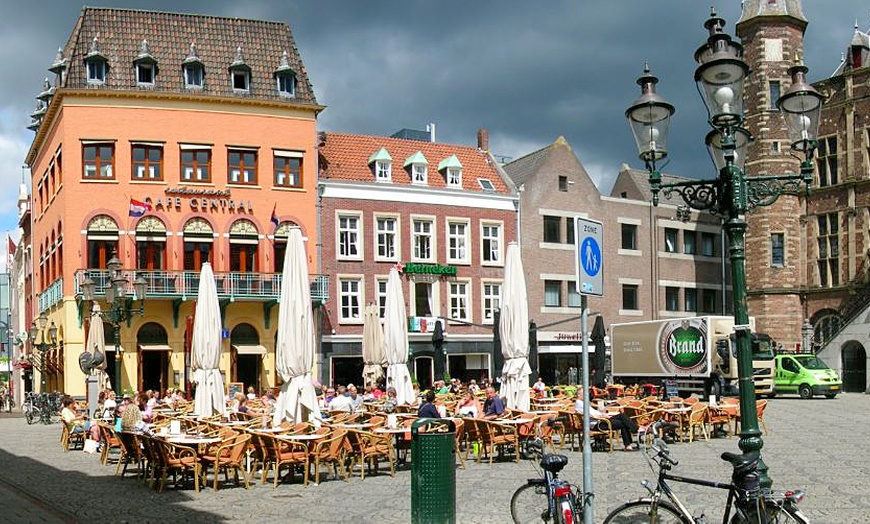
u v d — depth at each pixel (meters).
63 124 42.09
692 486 14.90
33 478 18.17
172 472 16.97
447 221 48.81
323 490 16.03
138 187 42.47
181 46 44.84
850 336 52.28
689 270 58.12
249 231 44.06
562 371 52.72
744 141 12.23
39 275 50.44
